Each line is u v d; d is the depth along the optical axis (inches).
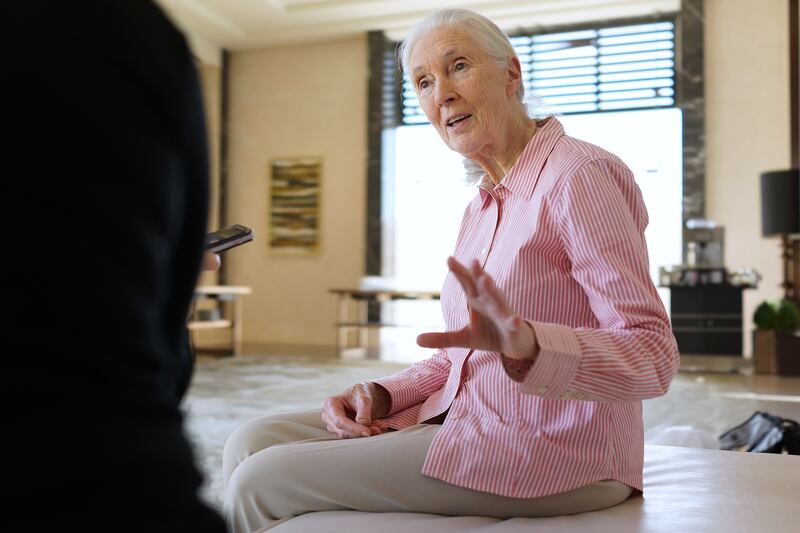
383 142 419.2
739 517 47.4
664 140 377.4
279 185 446.0
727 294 297.6
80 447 16.4
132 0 19.0
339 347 366.0
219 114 451.8
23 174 16.2
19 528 15.8
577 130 390.6
